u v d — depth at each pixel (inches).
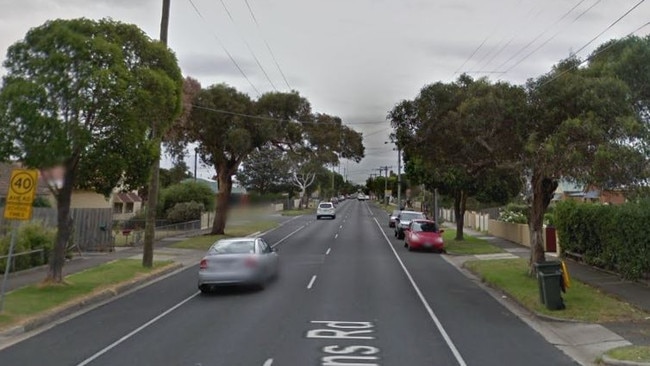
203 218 1920.5
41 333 484.1
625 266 714.8
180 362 382.3
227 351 411.5
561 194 1925.4
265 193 3917.3
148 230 916.0
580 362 396.5
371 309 586.2
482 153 783.7
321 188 5359.3
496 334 481.4
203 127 1472.7
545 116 652.7
